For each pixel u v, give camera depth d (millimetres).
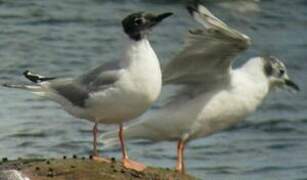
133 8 26906
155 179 13281
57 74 21734
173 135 14836
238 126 20875
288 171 18453
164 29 25484
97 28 25234
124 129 14695
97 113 13742
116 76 13430
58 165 13172
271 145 19922
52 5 26656
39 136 18531
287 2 28391
